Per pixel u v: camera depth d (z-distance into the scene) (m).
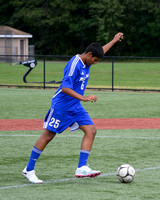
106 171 21.83
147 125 37.00
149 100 55.38
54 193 17.75
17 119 40.41
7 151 26.97
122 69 115.50
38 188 18.59
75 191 18.05
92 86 75.75
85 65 18.94
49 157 25.23
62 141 30.23
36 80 89.44
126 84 80.12
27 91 66.88
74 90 19.02
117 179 20.20
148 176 20.80
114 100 55.50
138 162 23.92
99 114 43.69
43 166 22.97
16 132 33.81
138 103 52.38
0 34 160.75
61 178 20.42
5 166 23.03
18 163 23.77
